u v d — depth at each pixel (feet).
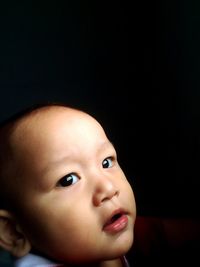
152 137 3.40
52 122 2.03
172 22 3.12
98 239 1.88
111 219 1.92
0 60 3.40
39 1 3.38
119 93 3.44
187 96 3.12
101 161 2.00
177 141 3.26
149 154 3.43
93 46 3.42
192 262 2.65
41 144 1.97
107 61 3.43
